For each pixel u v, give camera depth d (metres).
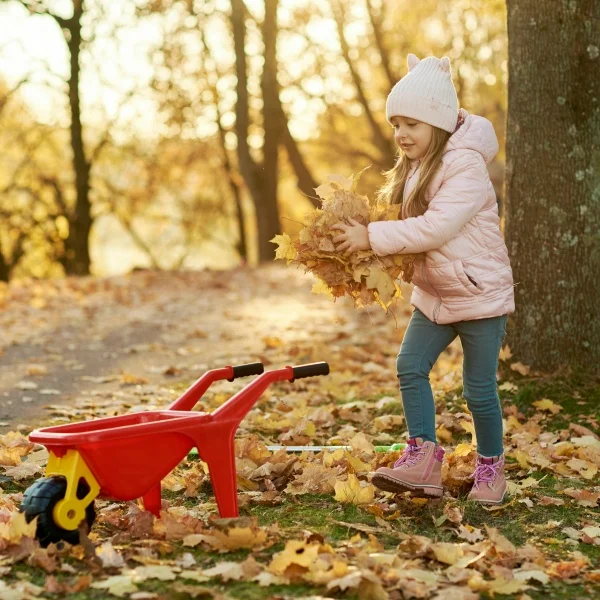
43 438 3.31
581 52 5.61
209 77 25.22
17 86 22.67
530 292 5.84
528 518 3.98
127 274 17.91
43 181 25.64
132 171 28.19
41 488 3.30
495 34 24.92
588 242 5.73
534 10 5.66
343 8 25.39
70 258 25.62
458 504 4.07
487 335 3.99
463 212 3.81
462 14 25.27
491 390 4.05
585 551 3.61
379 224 3.82
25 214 25.75
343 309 12.02
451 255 3.91
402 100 3.90
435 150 3.91
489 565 3.35
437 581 3.16
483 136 3.94
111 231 30.64
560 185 5.71
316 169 31.55
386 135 28.17
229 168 28.23
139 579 3.09
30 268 26.61
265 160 23.11
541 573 3.25
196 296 13.84
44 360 8.31
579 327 5.78
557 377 5.77
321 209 3.94
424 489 3.93
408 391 4.05
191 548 3.44
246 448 4.72
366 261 3.84
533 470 4.64
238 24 22.44
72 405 6.38
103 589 3.03
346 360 8.04
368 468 4.51
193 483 4.24
